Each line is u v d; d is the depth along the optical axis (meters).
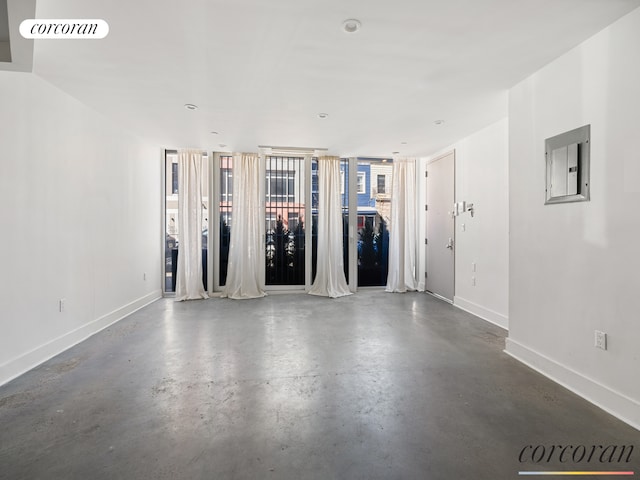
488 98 3.04
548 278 2.45
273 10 1.80
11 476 1.45
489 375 2.47
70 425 1.83
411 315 4.17
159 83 2.73
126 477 1.45
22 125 2.51
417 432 1.78
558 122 2.34
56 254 2.89
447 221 4.91
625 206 1.88
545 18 1.88
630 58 1.84
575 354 2.22
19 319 2.49
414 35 2.05
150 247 4.87
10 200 2.41
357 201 5.74
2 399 2.11
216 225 5.35
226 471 1.49
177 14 1.82
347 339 3.27
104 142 3.62
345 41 2.12
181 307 4.57
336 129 3.99
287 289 5.61
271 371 2.53
